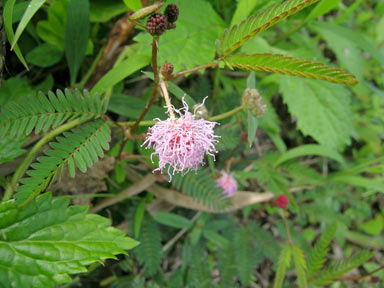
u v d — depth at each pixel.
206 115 0.13
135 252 0.18
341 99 0.20
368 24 0.30
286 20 0.22
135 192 0.18
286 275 0.25
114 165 0.16
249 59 0.09
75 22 0.14
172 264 0.22
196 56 0.15
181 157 0.11
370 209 0.27
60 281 0.10
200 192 0.16
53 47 0.16
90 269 0.16
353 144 0.29
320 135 0.20
